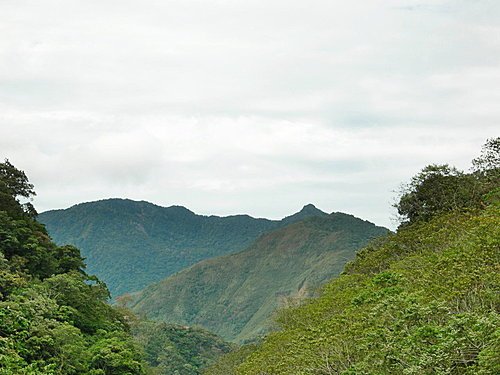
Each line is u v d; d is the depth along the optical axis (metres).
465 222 41.62
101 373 46.72
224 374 83.06
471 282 28.55
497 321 22.75
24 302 46.66
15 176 75.56
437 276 32.34
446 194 64.75
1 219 61.09
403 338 27.59
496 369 21.14
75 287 56.34
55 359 43.41
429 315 28.81
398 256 51.81
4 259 53.25
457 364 24.58
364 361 30.34
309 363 35.47
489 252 30.09
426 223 53.81
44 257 62.12
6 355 39.00
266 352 44.72
